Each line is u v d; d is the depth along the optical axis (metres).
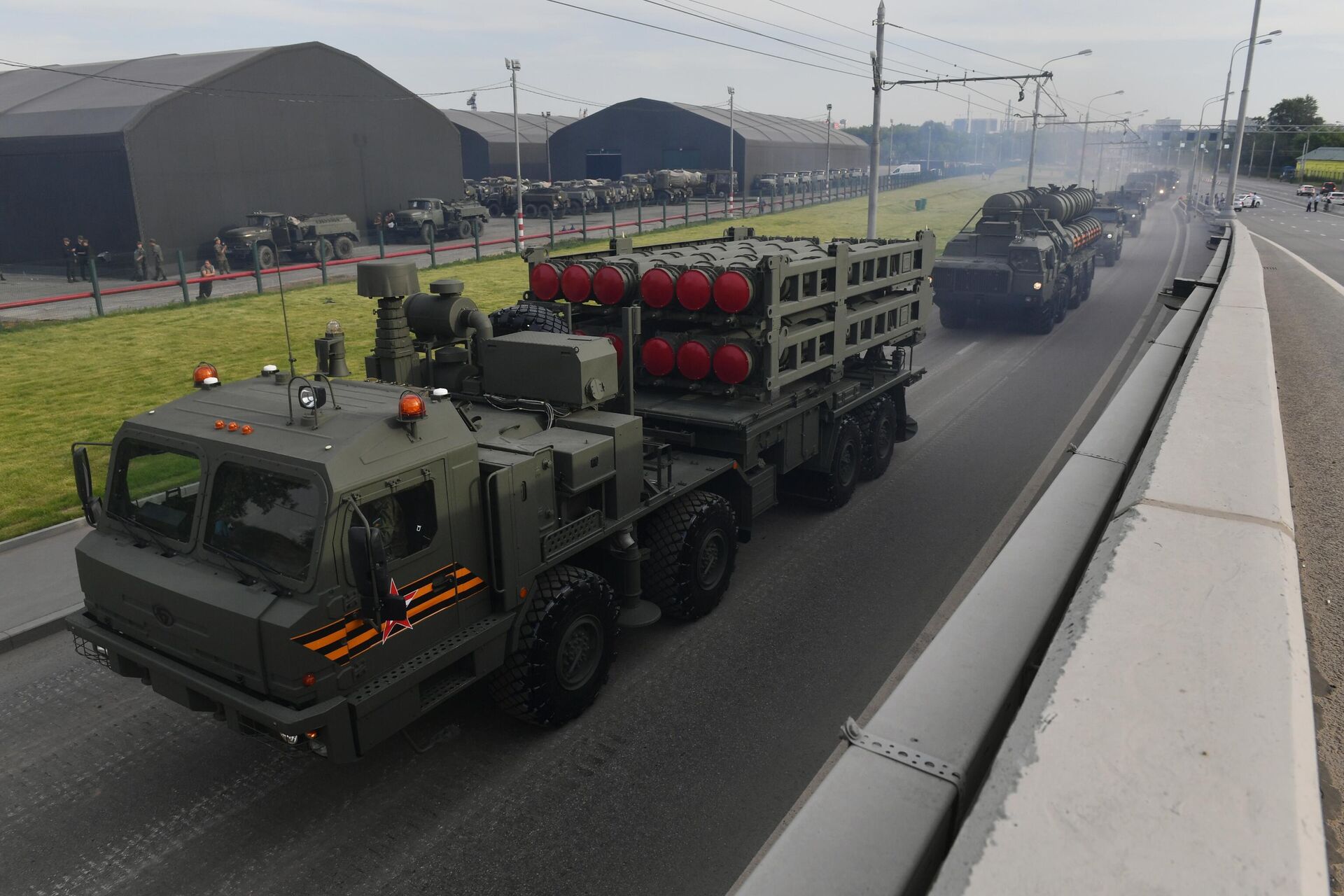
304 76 39.31
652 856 4.88
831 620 7.45
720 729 6.02
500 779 5.56
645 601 7.18
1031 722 1.12
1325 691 2.09
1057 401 14.34
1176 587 1.43
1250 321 4.88
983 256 20.22
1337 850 1.49
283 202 38.91
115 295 25.38
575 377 6.74
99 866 4.90
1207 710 1.10
